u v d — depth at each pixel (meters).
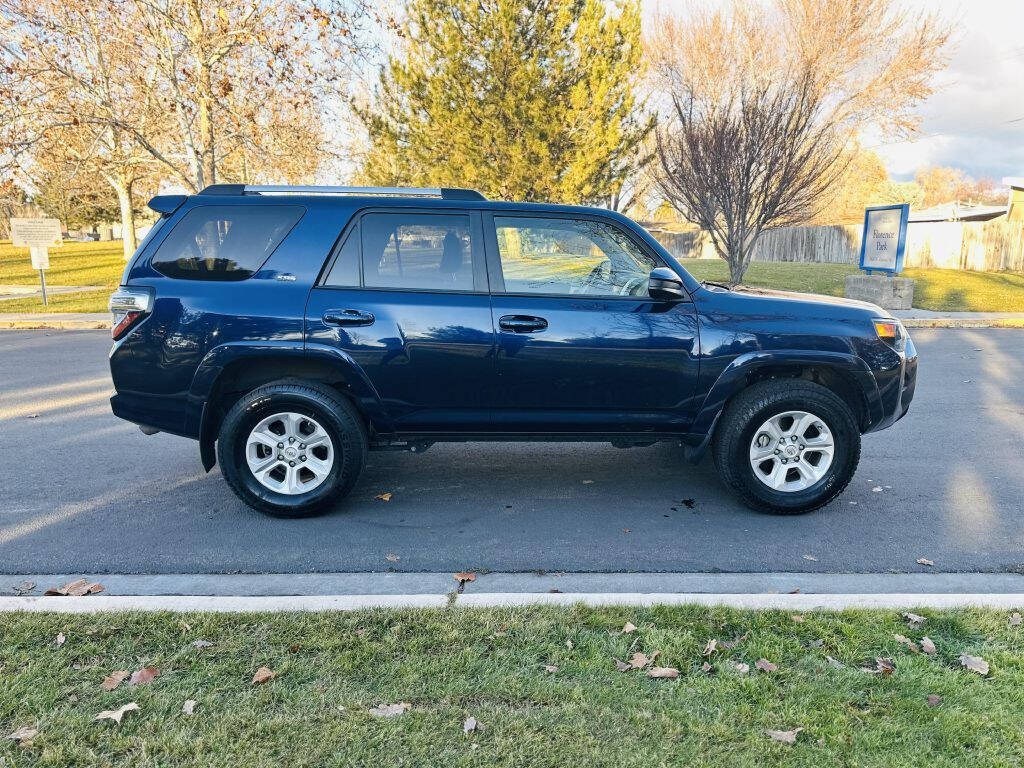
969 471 5.57
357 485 5.26
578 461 5.87
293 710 2.52
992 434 6.61
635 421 4.56
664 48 25.27
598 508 4.79
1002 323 14.85
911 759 2.32
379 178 20.53
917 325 14.88
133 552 4.06
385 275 4.43
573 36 16.91
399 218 4.45
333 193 4.56
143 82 17.14
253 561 3.95
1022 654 2.90
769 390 4.50
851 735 2.43
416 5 17.25
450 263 4.45
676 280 4.21
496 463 5.80
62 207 41.66
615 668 2.78
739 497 4.66
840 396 4.82
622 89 17.45
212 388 4.37
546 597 3.31
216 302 4.33
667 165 18.20
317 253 4.40
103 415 7.29
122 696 2.59
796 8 26.66
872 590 3.58
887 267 17.36
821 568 3.88
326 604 3.23
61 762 2.26
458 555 4.04
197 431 4.47
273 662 2.79
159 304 4.33
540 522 4.54
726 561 3.96
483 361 4.38
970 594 3.42
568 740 2.38
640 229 4.55
